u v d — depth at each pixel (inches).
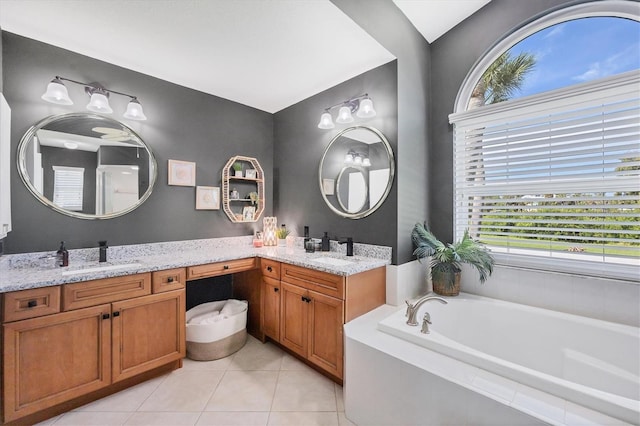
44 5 63.0
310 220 114.5
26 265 74.0
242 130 121.3
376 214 91.8
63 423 61.2
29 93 75.7
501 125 88.7
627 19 71.9
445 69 101.7
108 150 88.3
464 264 95.4
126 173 91.2
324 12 66.4
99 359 67.0
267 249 109.6
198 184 107.7
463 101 98.7
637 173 69.5
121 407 66.4
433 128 104.3
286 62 88.5
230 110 117.5
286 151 125.7
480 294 92.2
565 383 44.0
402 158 88.5
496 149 90.9
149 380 77.1
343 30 73.1
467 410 46.3
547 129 80.8
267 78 99.0
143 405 67.2
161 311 77.4
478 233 95.1
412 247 93.4
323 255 95.3
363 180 95.6
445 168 101.0
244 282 109.0
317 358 78.2
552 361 72.4
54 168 79.4
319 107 111.0
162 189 98.6
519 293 84.9
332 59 87.1
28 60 75.5
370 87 93.5
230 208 117.0
